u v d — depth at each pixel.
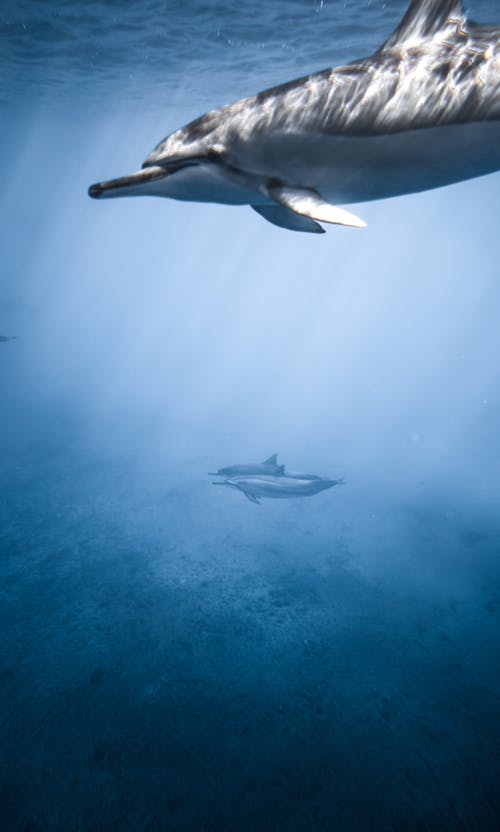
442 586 10.42
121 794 5.66
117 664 7.69
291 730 6.62
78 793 5.65
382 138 1.17
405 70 1.17
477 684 7.58
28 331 44.59
